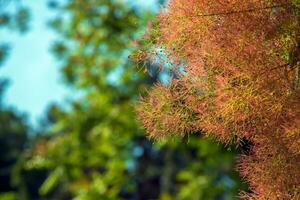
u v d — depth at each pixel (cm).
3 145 4553
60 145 1481
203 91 441
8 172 4375
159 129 455
